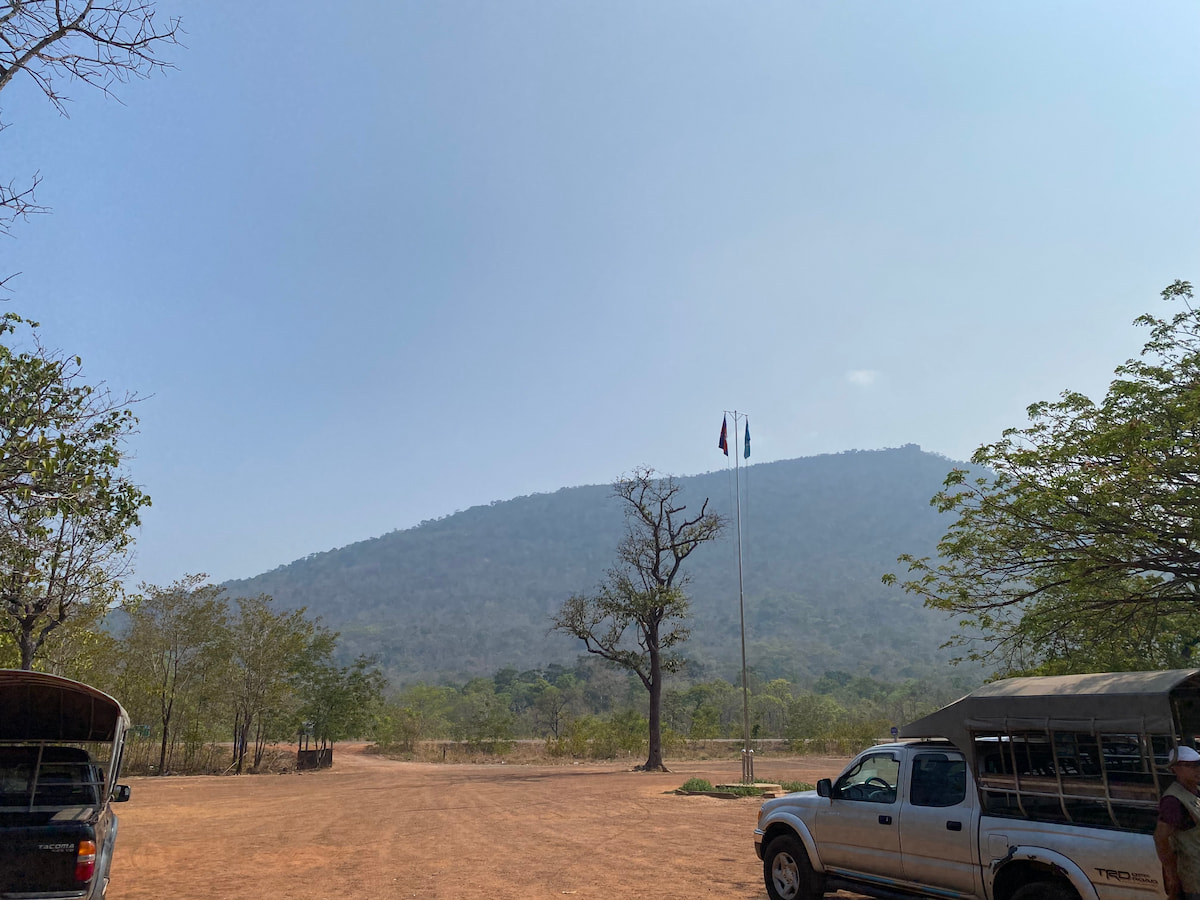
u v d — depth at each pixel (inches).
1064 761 277.3
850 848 344.2
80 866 310.2
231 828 722.8
